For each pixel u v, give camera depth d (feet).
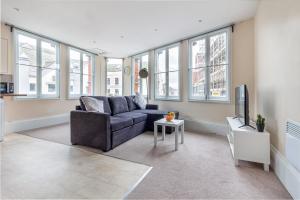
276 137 6.69
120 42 15.47
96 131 8.61
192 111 13.99
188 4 9.15
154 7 9.41
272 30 7.12
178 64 14.96
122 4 9.11
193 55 14.15
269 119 7.54
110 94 21.25
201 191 5.13
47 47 14.53
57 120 15.15
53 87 15.12
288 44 5.60
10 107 11.89
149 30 12.58
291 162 5.08
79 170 6.38
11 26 11.65
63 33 13.26
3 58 11.34
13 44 11.82
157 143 9.86
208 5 9.21
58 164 6.87
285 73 5.83
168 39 14.55
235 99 10.58
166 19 10.85
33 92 13.51
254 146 6.71
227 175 6.13
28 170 6.32
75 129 9.27
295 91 5.10
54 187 5.24
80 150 8.50
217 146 9.38
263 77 8.51
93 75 19.57
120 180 5.72
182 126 9.72
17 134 11.42
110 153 8.18
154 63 17.25
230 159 7.59
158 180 5.74
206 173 6.27
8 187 5.21
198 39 13.66
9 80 11.46
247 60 10.92
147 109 15.60
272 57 7.14
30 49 13.20
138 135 11.53
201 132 12.71
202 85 13.55
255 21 10.21
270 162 6.93
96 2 8.90
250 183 5.60
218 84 12.57
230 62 11.64
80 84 17.94
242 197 4.87
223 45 12.28
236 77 11.46
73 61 17.21
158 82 17.19
